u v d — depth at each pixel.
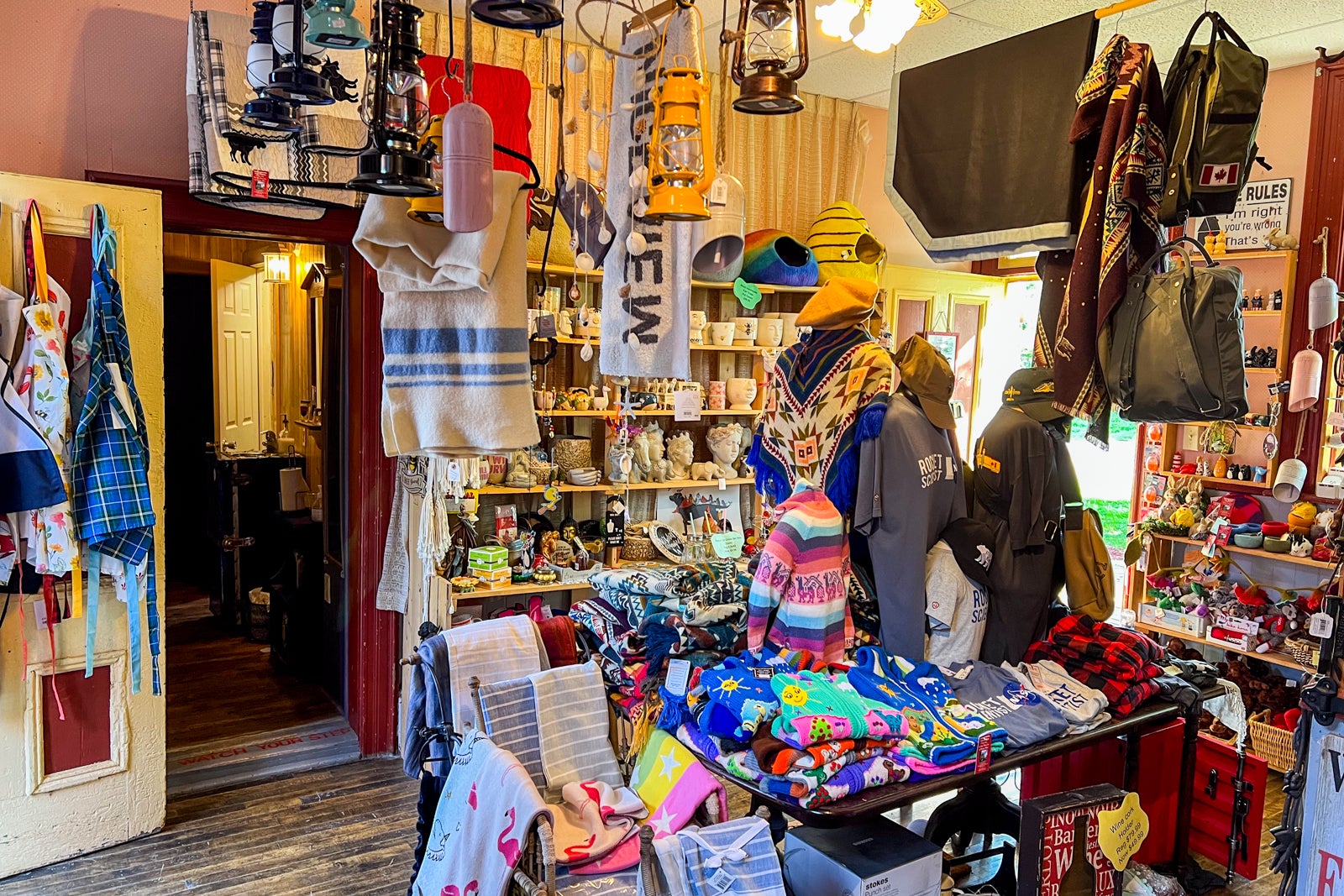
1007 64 2.49
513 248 1.82
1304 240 4.11
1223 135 2.19
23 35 3.04
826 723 2.12
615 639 2.57
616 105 2.05
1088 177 2.36
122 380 2.92
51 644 2.97
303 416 5.51
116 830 3.15
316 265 5.09
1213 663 4.46
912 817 3.50
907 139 2.73
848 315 2.77
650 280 2.16
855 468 2.77
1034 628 2.88
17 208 2.80
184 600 6.33
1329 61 3.98
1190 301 2.08
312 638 4.81
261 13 1.91
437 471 3.44
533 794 1.89
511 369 1.82
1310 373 3.62
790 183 4.68
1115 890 2.25
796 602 2.58
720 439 4.42
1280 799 3.73
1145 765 2.85
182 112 3.32
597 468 4.26
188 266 6.28
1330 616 2.16
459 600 3.83
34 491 2.75
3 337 2.75
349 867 3.06
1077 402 2.22
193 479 6.73
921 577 2.66
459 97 2.46
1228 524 4.30
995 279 5.47
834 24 2.71
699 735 2.30
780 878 1.90
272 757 3.86
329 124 3.13
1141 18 3.56
